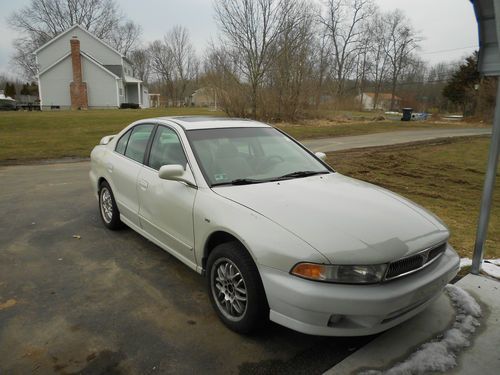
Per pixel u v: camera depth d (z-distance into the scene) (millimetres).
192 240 3326
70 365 2582
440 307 3270
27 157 11789
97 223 5434
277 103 24500
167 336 2902
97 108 41906
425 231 2814
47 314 3164
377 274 2449
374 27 64375
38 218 5652
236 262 2809
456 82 48750
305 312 2430
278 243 2555
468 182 8867
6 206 6273
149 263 4137
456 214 6109
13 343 2791
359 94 62750
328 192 3275
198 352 2729
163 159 3951
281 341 2859
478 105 38656
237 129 4121
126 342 2824
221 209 2994
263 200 3006
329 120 28000
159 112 32625
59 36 43594
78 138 15953
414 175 9477
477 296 3447
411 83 68062
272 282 2539
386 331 2967
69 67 40656
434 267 2801
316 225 2654
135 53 75688
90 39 44438
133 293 3516
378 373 2520
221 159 3627
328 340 2873
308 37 24656
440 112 55906
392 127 26219
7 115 25422
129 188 4383
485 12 3309
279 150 4109
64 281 3727
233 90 23641
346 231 2615
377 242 2551
